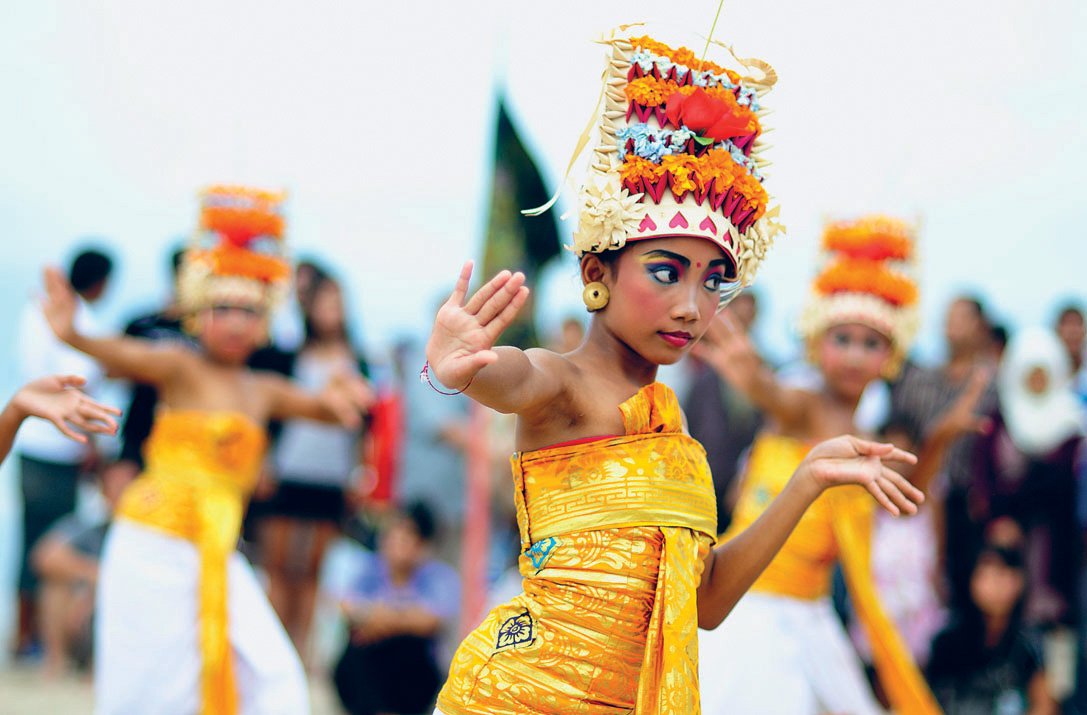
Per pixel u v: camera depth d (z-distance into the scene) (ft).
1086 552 22.77
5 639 26.96
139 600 15.98
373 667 19.63
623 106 8.59
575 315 24.68
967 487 22.97
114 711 15.79
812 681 15.05
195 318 17.40
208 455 16.49
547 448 8.25
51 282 15.69
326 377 23.07
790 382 23.04
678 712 7.82
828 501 15.37
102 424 9.65
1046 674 20.26
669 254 8.25
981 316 24.62
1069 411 23.20
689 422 24.26
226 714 15.43
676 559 8.09
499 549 24.88
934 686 20.40
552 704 7.98
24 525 25.00
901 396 24.30
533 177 19.22
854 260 16.39
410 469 23.66
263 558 22.77
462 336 7.21
